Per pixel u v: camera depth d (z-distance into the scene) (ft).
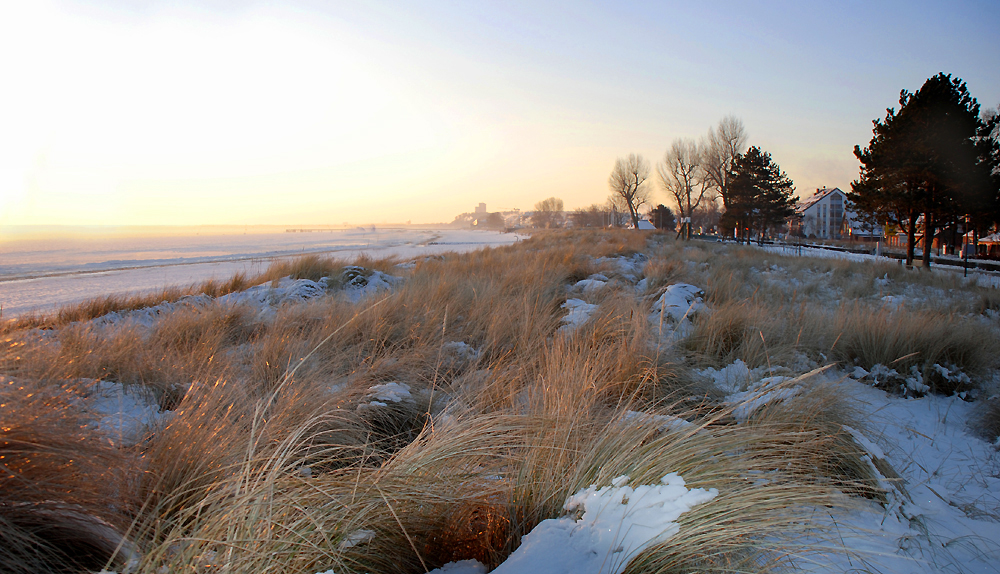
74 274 79.97
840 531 7.64
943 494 9.20
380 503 6.34
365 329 18.53
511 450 8.47
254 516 5.53
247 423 9.95
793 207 189.37
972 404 14.38
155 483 7.17
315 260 41.37
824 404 10.85
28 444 5.87
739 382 15.02
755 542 6.17
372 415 11.87
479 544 6.85
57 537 5.73
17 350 9.77
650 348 15.37
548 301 25.13
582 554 5.74
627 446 7.93
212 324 19.31
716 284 32.48
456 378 14.62
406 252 129.59
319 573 5.36
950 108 69.31
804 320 19.90
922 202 72.84
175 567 5.17
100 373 13.16
